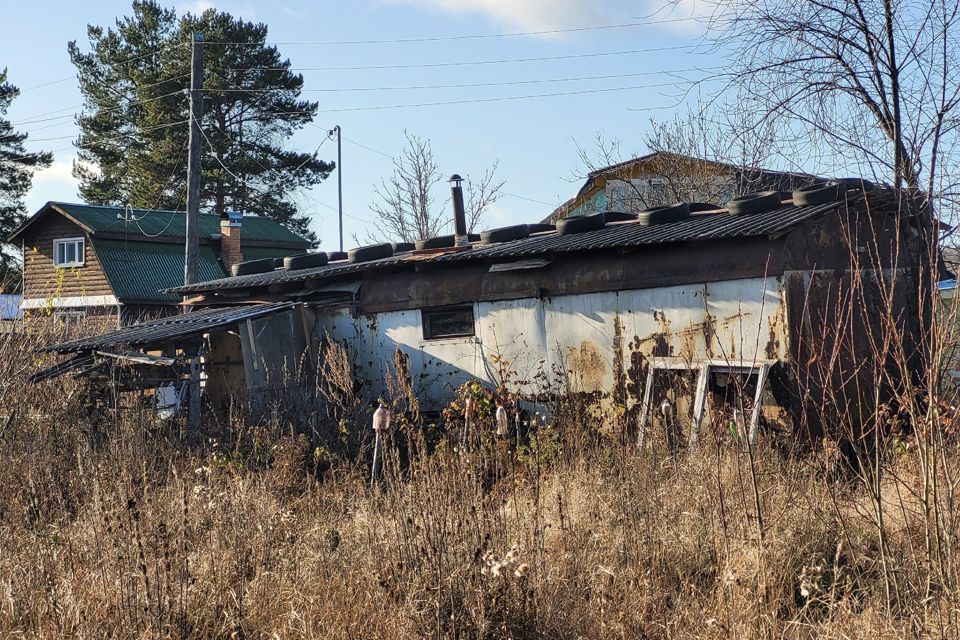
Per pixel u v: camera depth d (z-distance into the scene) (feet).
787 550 21.24
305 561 22.21
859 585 19.84
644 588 20.34
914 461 24.44
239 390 49.55
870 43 38.24
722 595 19.48
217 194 137.80
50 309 62.64
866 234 36.88
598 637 18.94
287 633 19.01
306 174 143.74
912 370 36.96
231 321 42.83
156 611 19.12
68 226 102.47
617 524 23.39
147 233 101.60
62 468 30.83
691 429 32.40
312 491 31.24
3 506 26.66
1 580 20.68
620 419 37.17
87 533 22.82
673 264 36.76
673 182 82.74
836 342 21.72
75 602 19.66
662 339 37.06
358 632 18.85
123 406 41.11
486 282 42.47
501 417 32.01
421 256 46.24
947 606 16.87
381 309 45.96
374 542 22.38
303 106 142.00
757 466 24.71
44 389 41.47
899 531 20.99
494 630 18.43
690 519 23.34
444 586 19.08
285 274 52.44
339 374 42.24
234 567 21.29
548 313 40.52
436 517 20.79
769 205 40.45
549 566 20.89
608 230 44.24
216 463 32.73
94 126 141.49
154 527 21.27
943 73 28.48
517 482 26.55
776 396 33.45
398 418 36.01
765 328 34.14
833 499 21.45
